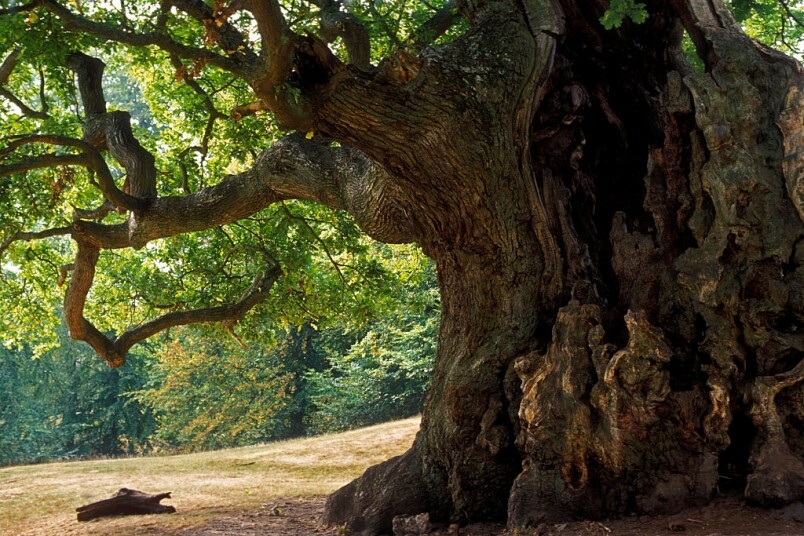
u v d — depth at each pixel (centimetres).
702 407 639
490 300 755
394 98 674
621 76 808
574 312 675
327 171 881
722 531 577
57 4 1038
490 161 710
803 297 650
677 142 707
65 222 1512
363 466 1647
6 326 1692
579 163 779
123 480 1540
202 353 3731
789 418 633
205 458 1902
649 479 645
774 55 707
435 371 810
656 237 717
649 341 633
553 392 673
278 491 1314
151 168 1087
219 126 1547
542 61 722
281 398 3891
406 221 808
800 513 590
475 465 735
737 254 666
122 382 4378
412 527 740
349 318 1636
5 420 4197
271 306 1552
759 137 681
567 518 659
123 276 1600
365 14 1122
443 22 1041
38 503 1312
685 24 746
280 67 611
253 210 991
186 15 1288
